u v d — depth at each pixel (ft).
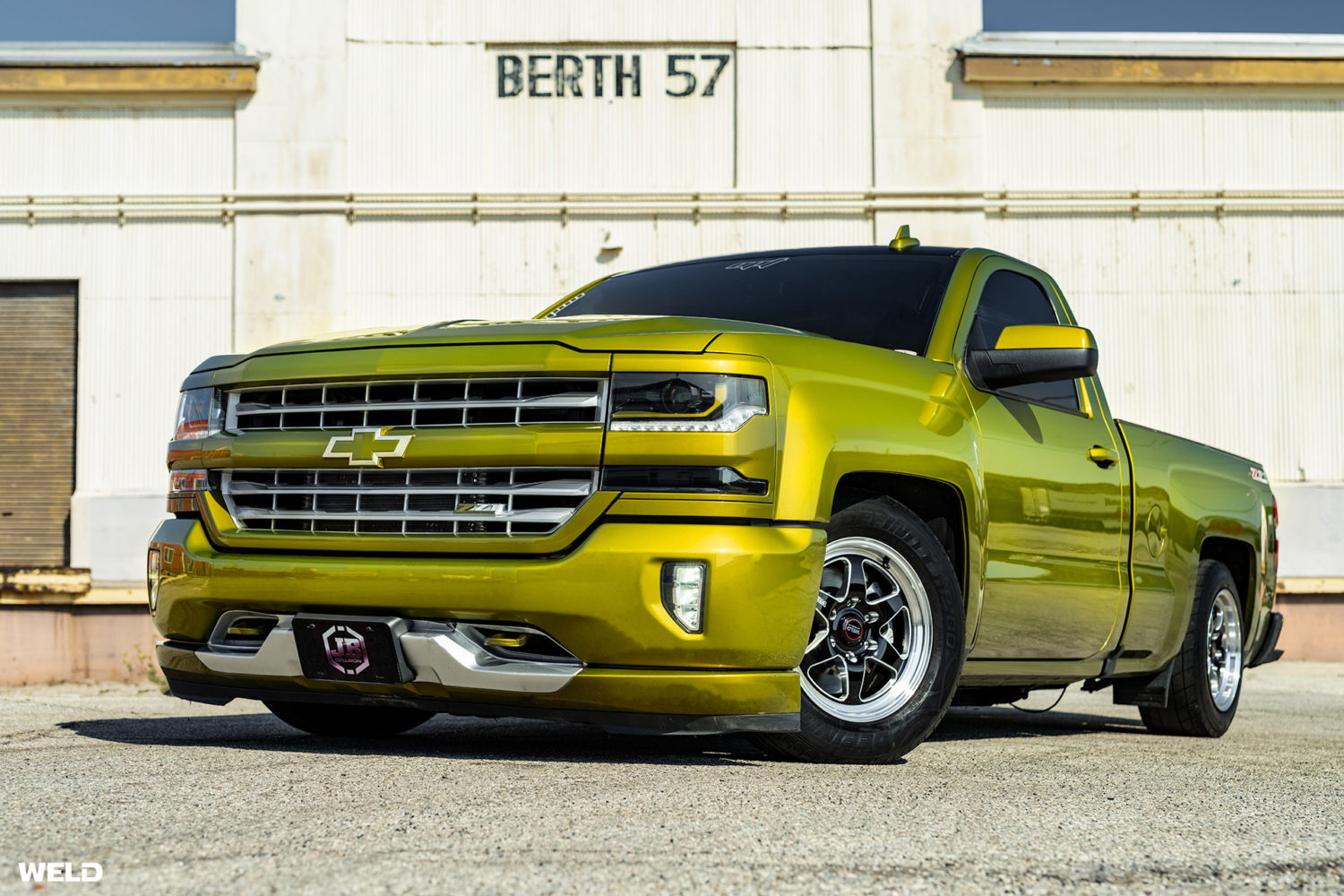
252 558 10.79
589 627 9.71
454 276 48.47
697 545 9.70
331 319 48.26
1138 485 14.88
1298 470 49.49
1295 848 7.97
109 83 48.06
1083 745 14.64
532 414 10.13
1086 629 14.01
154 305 48.67
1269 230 49.75
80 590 46.37
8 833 7.45
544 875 6.50
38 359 49.26
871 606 11.27
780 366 10.31
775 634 9.89
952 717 19.75
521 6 48.70
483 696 10.07
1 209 48.80
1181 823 8.70
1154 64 48.85
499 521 10.04
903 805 8.81
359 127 48.55
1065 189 49.34
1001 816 8.55
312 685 10.73
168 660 11.59
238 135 48.57
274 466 10.91
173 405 48.67
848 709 11.06
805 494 10.10
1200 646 16.96
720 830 7.68
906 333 12.82
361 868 6.61
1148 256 49.47
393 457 10.36
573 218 48.67
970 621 12.04
